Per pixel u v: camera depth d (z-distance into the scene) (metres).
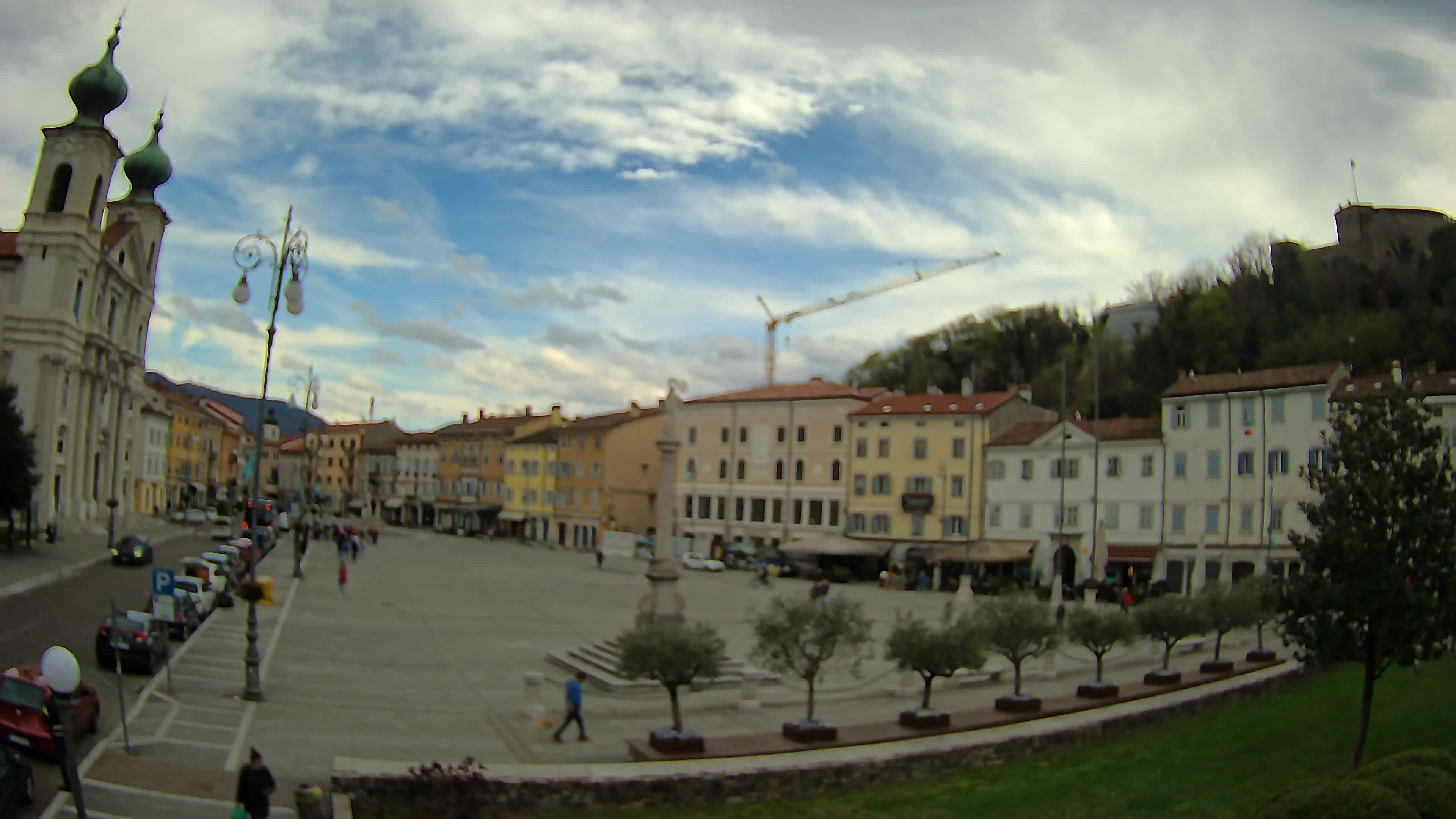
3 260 76.12
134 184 102.62
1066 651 44.06
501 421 151.50
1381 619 23.48
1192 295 117.00
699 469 108.31
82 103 79.44
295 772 21.94
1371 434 24.41
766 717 30.19
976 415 89.62
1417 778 17.64
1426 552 23.56
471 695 31.80
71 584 48.78
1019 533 85.31
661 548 38.28
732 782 22.64
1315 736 27.97
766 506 103.19
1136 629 35.25
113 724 24.44
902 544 92.19
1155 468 76.81
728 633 47.53
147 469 123.38
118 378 91.38
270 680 31.73
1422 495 23.95
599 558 87.69
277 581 59.81
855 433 97.12
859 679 36.59
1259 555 69.44
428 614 50.19
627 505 118.88
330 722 26.91
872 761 24.28
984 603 32.28
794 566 90.25
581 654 37.91
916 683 35.91
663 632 25.52
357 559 78.31
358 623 45.44
